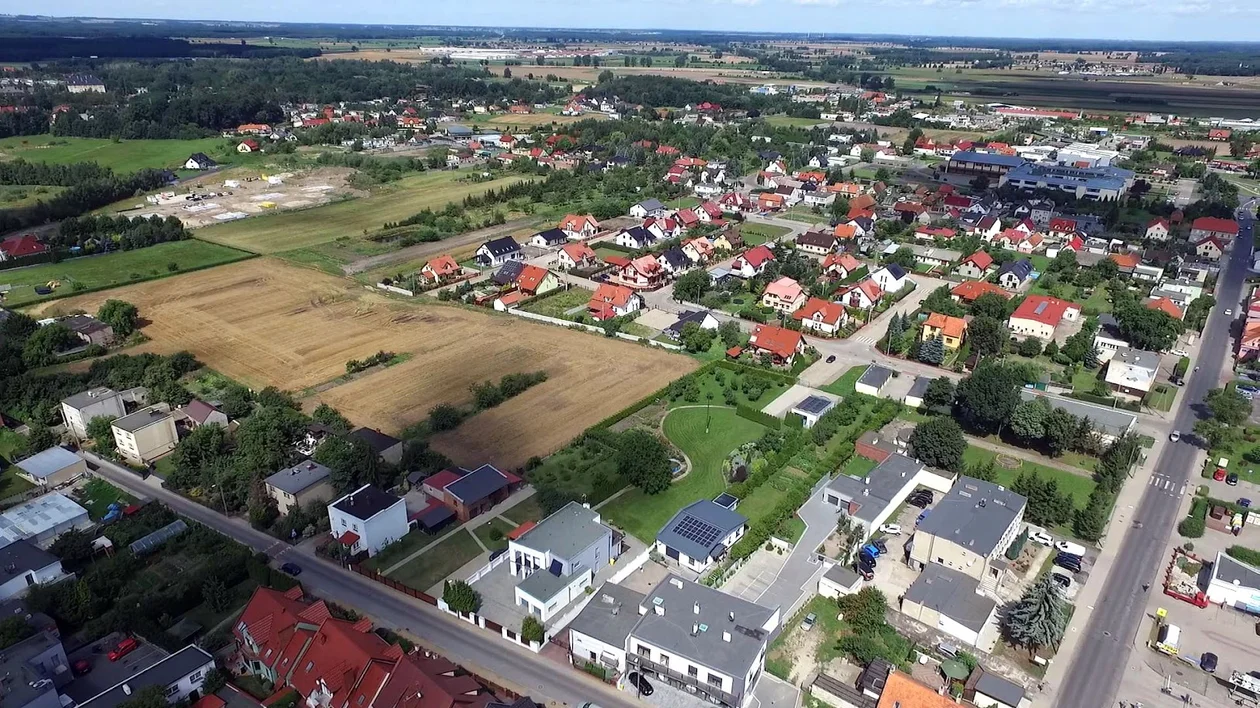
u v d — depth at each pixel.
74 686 62.44
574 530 80.12
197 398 114.38
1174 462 101.44
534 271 160.25
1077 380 125.44
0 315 140.00
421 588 77.62
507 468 97.94
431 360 129.12
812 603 76.31
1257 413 113.56
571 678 66.94
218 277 169.12
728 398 116.31
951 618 71.81
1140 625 73.25
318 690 62.50
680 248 180.38
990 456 102.94
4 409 110.38
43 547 81.69
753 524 87.94
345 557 80.44
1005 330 137.50
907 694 61.34
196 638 70.50
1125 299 152.62
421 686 59.41
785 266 170.25
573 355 132.00
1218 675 67.50
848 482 93.12
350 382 120.81
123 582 76.88
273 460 93.25
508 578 79.38
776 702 64.56
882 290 165.00
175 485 93.44
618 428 108.50
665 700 64.56
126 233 190.50
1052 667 68.44
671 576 72.94
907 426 110.06
